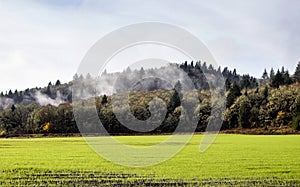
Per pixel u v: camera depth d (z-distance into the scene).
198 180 16.58
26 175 17.56
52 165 20.42
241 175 17.75
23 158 23.55
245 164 21.02
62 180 16.48
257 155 24.84
